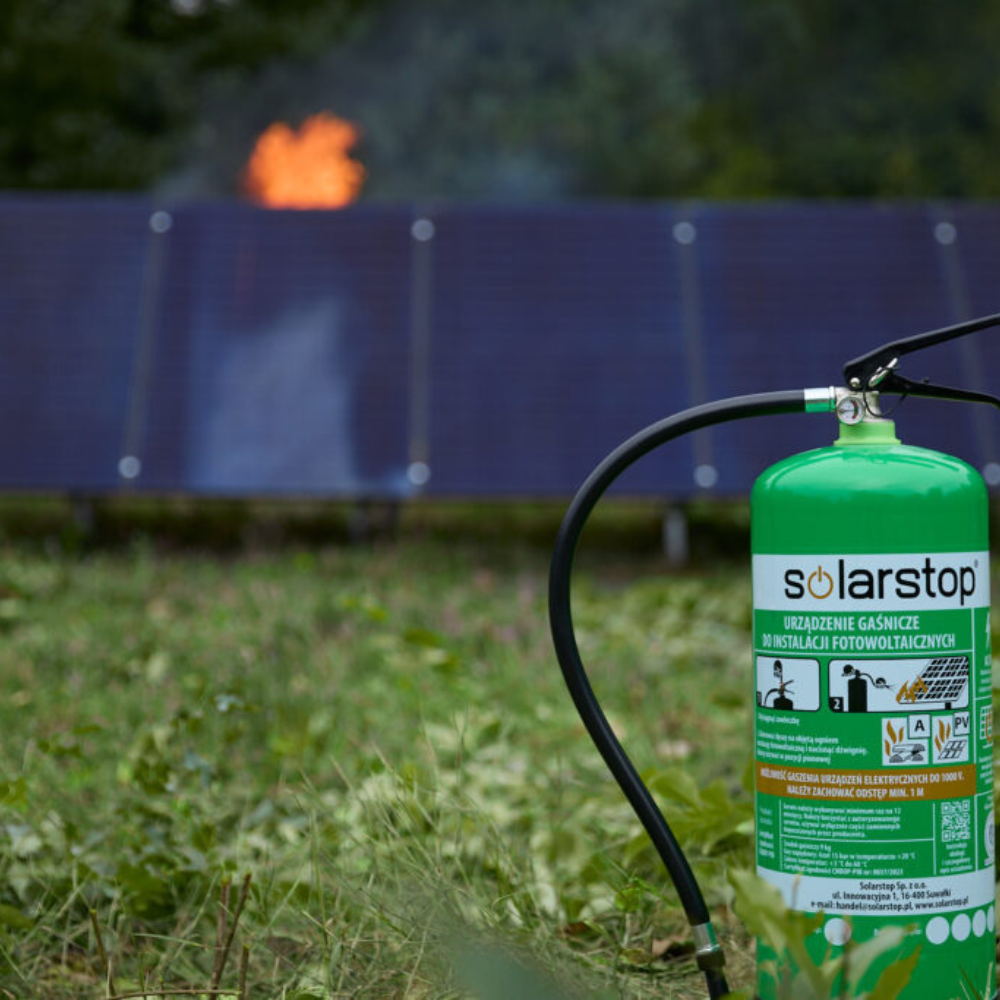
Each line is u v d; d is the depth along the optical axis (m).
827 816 2.17
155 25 23.55
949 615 2.16
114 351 9.67
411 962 2.45
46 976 2.65
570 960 2.54
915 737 2.14
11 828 2.91
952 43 36.56
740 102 35.56
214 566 8.07
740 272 10.28
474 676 5.23
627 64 32.19
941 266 10.34
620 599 7.34
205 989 2.48
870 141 34.16
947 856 2.16
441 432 9.26
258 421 9.30
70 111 19.50
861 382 2.24
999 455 9.12
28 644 5.56
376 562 8.20
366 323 9.90
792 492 2.19
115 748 3.95
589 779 3.83
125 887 2.86
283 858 3.08
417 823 3.11
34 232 10.36
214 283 10.12
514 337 9.82
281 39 24.77
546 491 8.93
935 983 2.16
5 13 18.56
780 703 2.21
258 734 4.18
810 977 1.77
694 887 2.27
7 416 9.26
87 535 9.25
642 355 9.73
